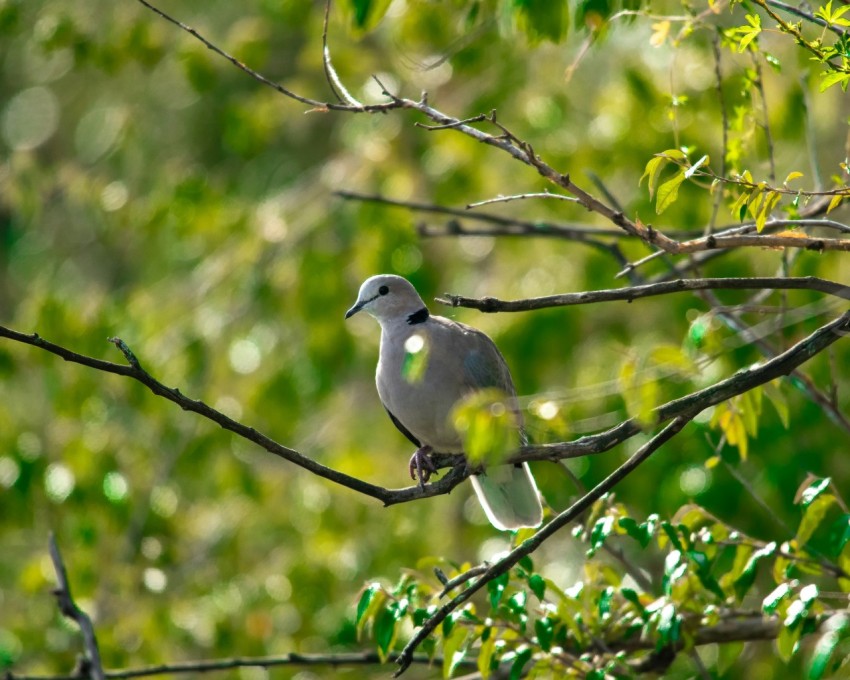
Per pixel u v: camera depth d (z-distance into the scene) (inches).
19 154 617.3
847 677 324.5
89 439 529.7
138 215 596.1
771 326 378.6
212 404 557.9
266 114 600.7
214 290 593.3
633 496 504.7
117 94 701.9
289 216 608.4
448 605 265.6
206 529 593.6
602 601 292.0
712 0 314.2
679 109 449.1
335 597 546.9
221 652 509.4
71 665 485.7
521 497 351.3
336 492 568.4
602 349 546.0
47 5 601.0
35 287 650.2
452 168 569.9
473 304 234.4
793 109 446.3
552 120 541.6
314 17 581.3
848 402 498.0
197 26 644.1
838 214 464.8
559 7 357.7
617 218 249.6
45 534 552.7
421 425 367.6
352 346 567.5
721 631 335.3
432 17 507.2
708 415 486.0
